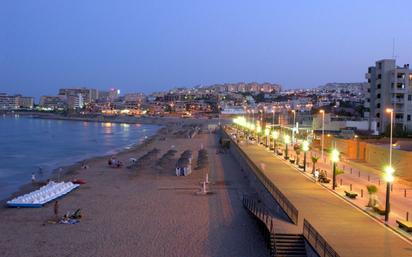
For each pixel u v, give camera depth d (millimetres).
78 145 149750
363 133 109500
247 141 114688
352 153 75562
